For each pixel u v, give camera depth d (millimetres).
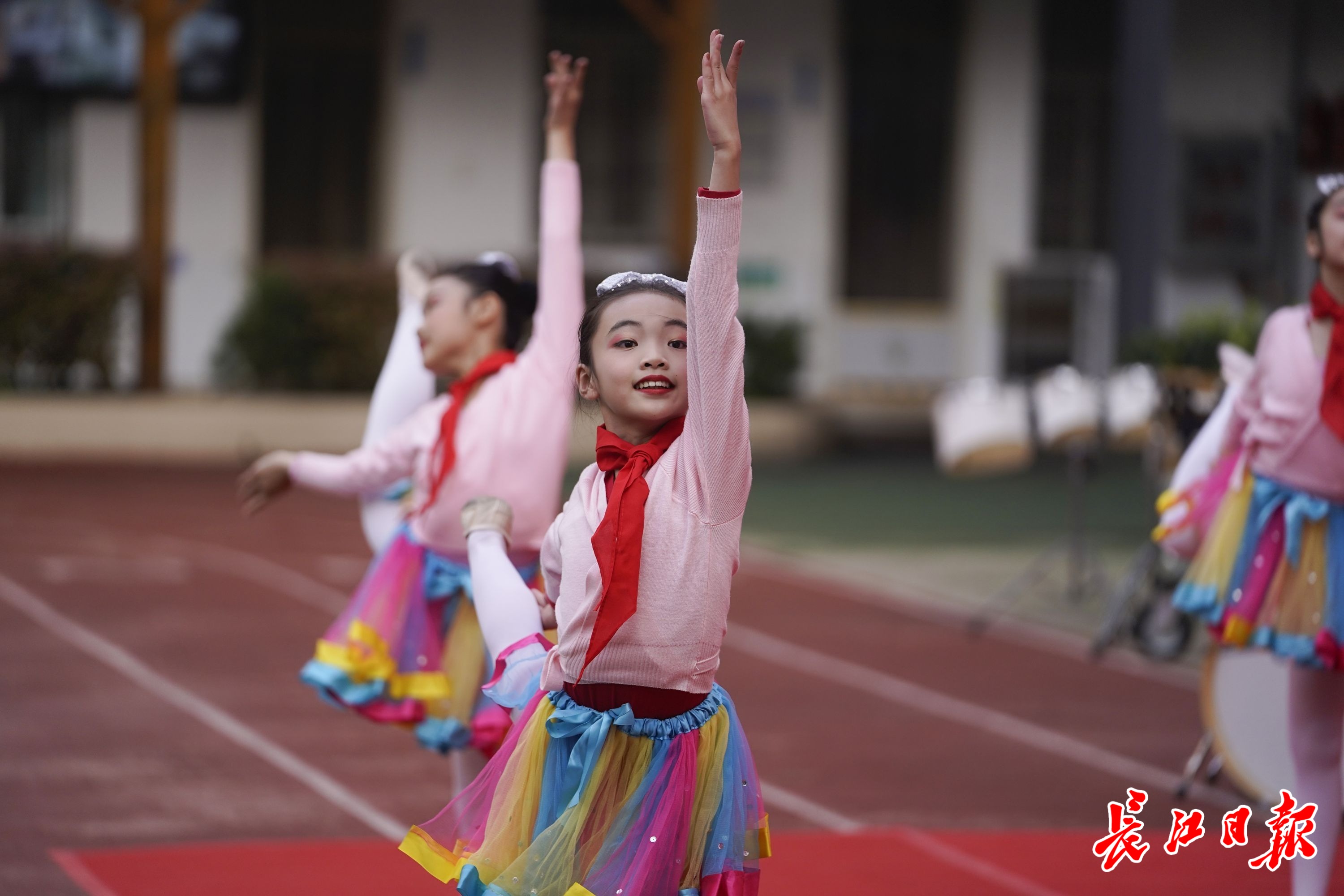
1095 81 48781
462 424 10391
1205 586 10789
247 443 41312
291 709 16844
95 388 42906
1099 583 23938
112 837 12367
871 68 48594
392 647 10242
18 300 41719
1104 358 35625
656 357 7305
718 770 7297
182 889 11117
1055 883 11547
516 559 10492
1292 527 10367
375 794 13750
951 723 16875
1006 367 48469
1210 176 47094
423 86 47125
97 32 45594
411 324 11625
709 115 7051
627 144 48062
